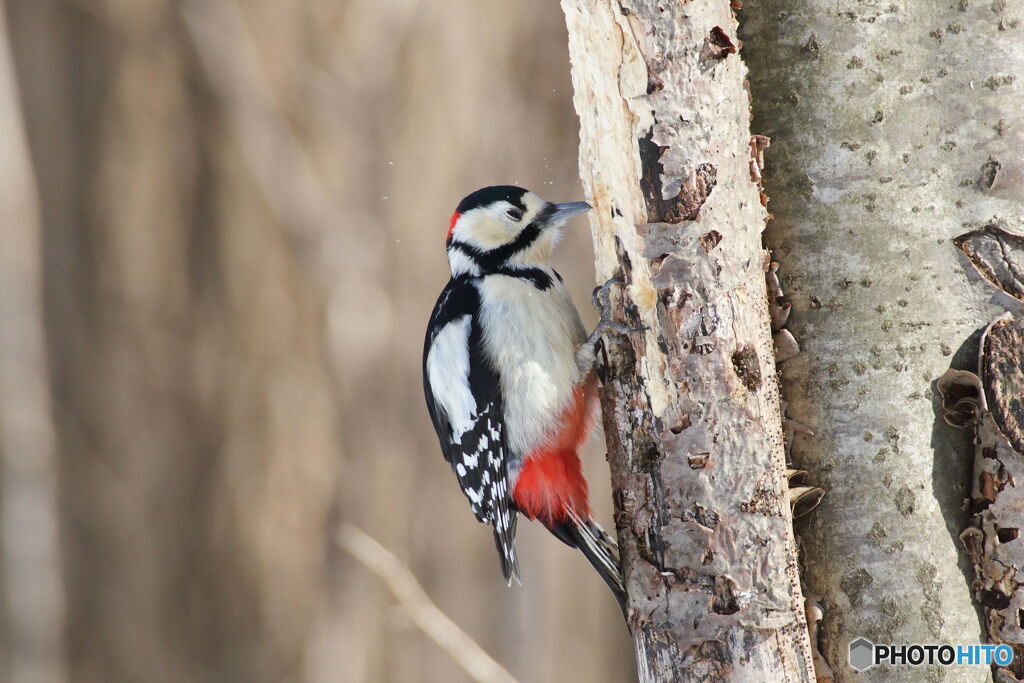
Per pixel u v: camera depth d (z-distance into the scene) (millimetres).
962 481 5258
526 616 12766
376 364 12875
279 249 13773
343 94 12891
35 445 14227
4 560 14164
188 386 14047
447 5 12383
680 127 5230
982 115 5246
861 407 5266
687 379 5266
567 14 5570
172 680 13703
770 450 5176
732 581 5094
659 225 5312
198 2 13570
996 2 5246
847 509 5266
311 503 13289
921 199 5270
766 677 5020
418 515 12820
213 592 13789
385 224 12797
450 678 12766
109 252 14344
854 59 5277
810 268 5340
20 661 13930
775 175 5418
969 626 5191
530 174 12195
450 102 12398
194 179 14188
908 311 5258
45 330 14422
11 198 14109
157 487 14031
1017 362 5129
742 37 5457
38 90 14367
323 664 12945
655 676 5250
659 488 5305
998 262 5203
